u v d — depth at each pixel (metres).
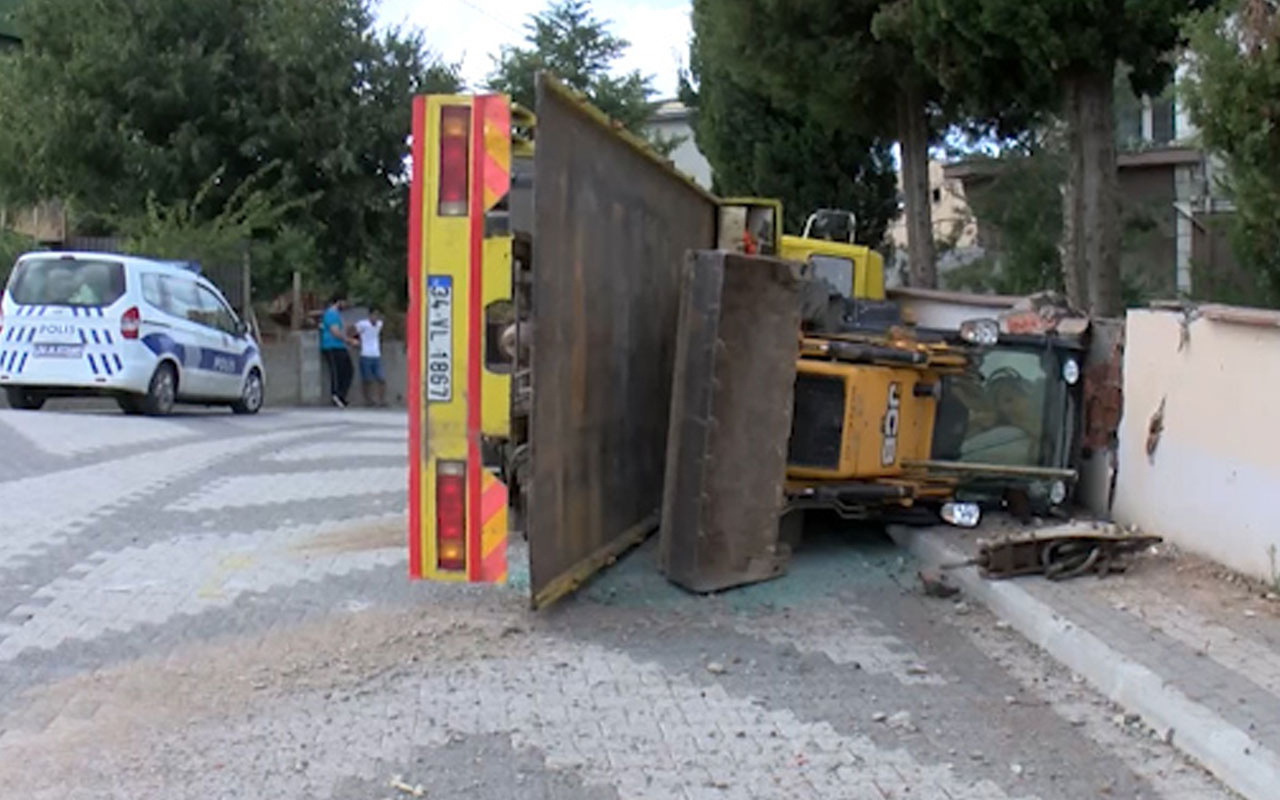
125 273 17.11
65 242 23.91
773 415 8.02
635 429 8.48
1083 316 9.74
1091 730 5.67
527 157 7.08
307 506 10.41
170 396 17.69
